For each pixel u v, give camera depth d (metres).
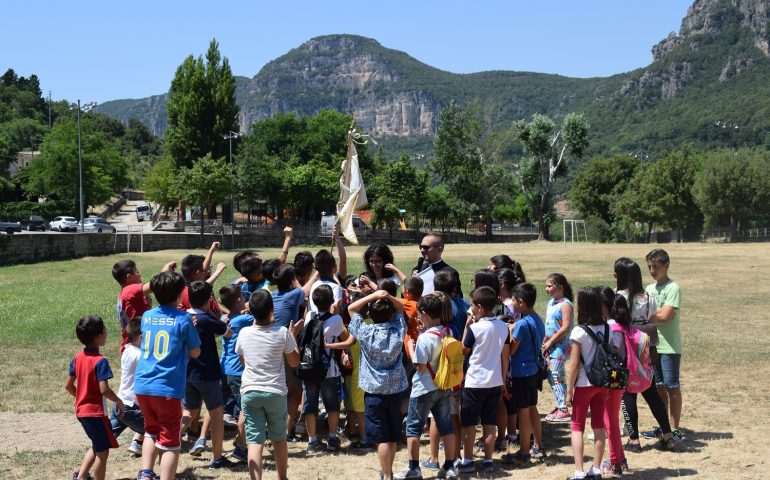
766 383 12.95
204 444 9.25
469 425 8.41
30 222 75.19
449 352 7.99
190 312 8.65
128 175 121.38
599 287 8.41
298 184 89.62
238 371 9.25
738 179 84.88
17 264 40.81
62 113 192.62
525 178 93.00
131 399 8.66
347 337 9.39
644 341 8.39
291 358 7.97
